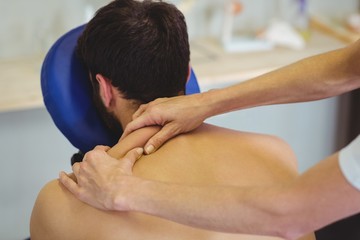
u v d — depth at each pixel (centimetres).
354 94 266
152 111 101
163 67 102
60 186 93
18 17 204
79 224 89
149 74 101
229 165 97
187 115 102
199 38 235
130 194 81
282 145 106
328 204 69
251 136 104
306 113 263
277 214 72
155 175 93
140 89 103
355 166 67
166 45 100
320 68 106
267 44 222
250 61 208
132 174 89
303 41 228
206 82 191
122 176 84
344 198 68
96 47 101
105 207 84
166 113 101
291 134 266
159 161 95
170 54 101
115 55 100
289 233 74
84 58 106
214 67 201
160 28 100
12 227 230
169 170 94
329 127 271
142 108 104
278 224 73
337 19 260
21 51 209
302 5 240
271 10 245
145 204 80
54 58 115
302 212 71
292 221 72
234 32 241
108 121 113
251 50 220
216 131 104
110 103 108
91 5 208
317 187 70
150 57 100
